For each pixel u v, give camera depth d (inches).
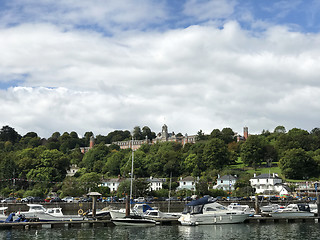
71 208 3526.1
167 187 5954.7
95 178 5393.7
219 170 6702.8
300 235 2245.3
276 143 7716.5
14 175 5738.2
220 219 2640.3
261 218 2795.3
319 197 3053.6
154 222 2549.2
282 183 5556.1
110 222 2541.8
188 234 2241.6
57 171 6259.8
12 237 2081.7
